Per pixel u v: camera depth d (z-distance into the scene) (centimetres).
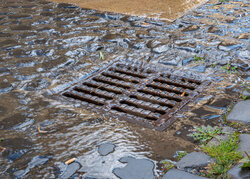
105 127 304
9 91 369
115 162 261
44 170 256
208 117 312
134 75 403
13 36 520
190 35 505
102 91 365
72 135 295
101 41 495
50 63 433
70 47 477
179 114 319
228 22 552
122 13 603
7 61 440
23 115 326
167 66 418
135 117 317
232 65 411
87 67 421
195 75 393
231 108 322
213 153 257
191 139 284
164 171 249
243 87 361
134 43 483
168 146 276
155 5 643
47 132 300
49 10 633
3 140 291
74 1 686
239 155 252
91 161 264
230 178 234
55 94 362
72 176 249
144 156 266
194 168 248
